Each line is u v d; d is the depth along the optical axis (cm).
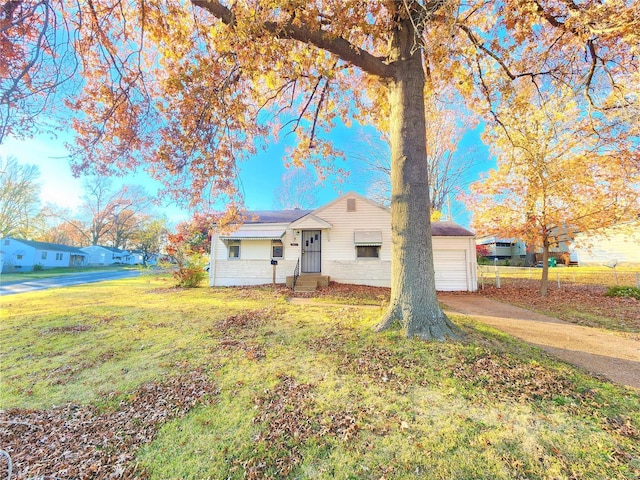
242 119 735
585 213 1160
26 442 313
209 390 407
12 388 433
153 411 365
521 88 878
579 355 507
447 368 425
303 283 1417
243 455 283
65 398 403
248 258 1638
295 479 253
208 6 523
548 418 317
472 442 285
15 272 3416
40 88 488
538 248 1347
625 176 1049
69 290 1554
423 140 594
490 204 1370
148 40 664
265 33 503
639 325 731
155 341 623
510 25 621
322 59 697
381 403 356
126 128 641
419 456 270
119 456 288
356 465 263
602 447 272
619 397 357
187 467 271
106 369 491
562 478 239
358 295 1197
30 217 4044
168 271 1805
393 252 582
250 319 772
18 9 449
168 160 643
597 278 1612
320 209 1580
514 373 409
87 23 577
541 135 1128
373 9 583
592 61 682
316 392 388
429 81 840
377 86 873
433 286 557
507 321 770
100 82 612
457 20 514
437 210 2269
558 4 593
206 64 606
